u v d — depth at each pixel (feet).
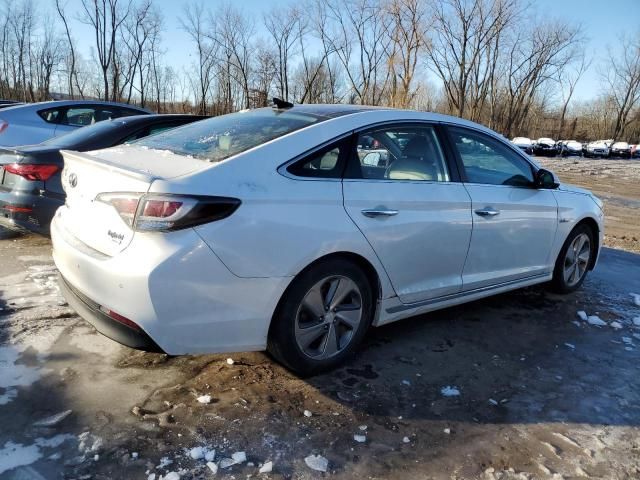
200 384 9.30
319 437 8.11
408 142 10.90
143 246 7.77
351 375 10.00
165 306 7.77
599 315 14.07
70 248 8.81
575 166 100.89
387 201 9.94
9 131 22.18
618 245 24.66
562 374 10.66
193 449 7.59
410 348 11.32
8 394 8.58
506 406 9.34
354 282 9.77
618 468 7.89
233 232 8.07
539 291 15.70
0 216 15.21
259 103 107.24
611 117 240.94
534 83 163.94
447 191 11.10
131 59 121.08
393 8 94.17
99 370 9.51
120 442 7.65
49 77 133.59
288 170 8.91
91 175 8.87
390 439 8.20
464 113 129.08
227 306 8.26
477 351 11.41
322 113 10.51
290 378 9.72
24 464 7.10
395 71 96.43
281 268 8.57
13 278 13.58
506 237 12.48
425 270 10.86
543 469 7.75
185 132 10.84
